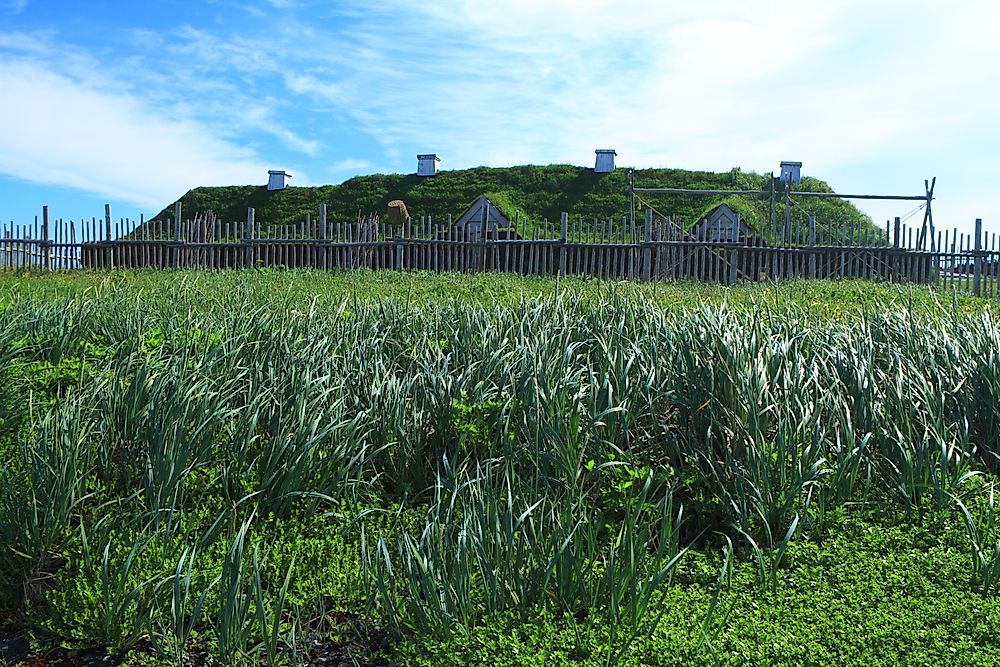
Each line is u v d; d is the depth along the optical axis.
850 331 6.56
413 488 5.20
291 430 4.99
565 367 5.56
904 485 4.89
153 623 4.03
